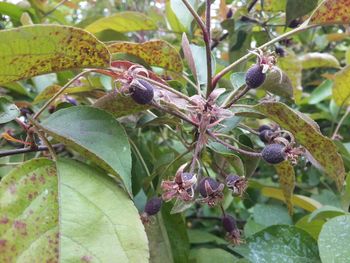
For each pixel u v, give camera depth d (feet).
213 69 0.45
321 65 0.72
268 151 0.35
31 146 0.36
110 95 0.36
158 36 0.72
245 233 0.54
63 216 0.28
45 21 0.75
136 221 0.29
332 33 0.86
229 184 0.35
